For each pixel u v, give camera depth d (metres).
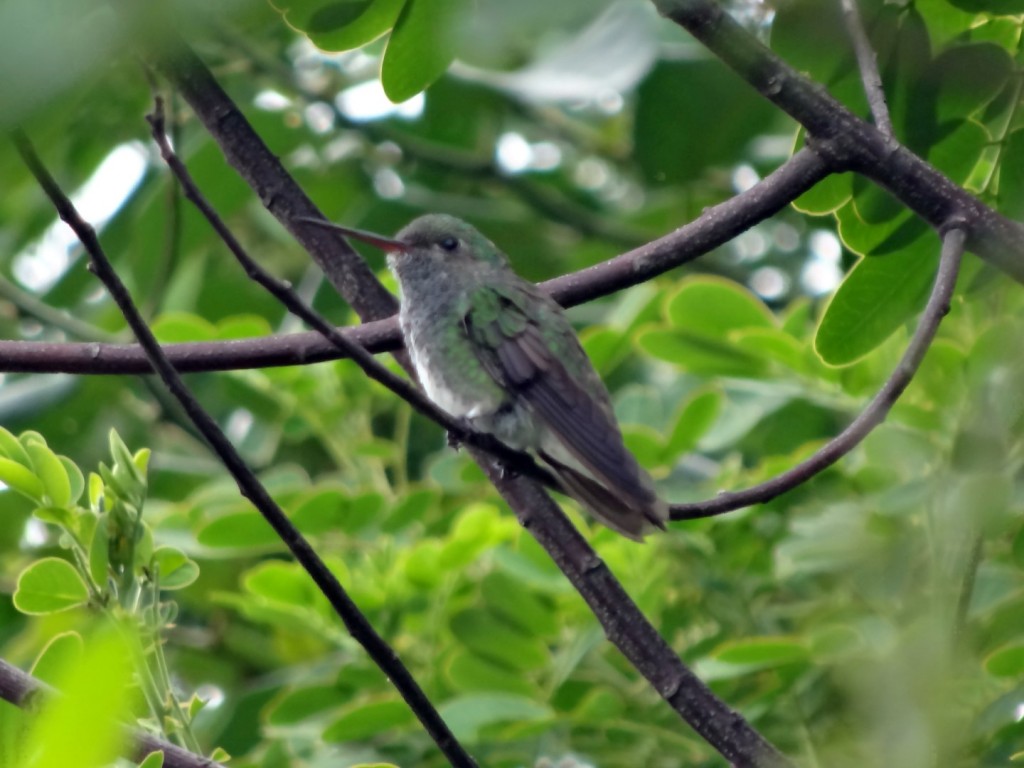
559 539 7.52
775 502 9.23
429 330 8.77
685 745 8.88
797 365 9.28
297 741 9.29
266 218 14.39
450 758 5.86
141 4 1.97
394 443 11.24
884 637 7.18
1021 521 7.46
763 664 7.88
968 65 7.32
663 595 9.46
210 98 8.17
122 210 13.80
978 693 7.34
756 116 12.79
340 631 9.30
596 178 16.73
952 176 7.71
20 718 5.20
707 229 7.20
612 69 9.36
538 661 9.26
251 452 13.47
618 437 8.12
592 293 7.34
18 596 6.39
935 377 8.62
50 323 13.07
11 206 13.90
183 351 7.17
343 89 14.63
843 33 7.07
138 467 6.94
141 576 6.54
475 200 15.26
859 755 5.82
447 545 9.09
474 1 2.53
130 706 5.95
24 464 6.59
